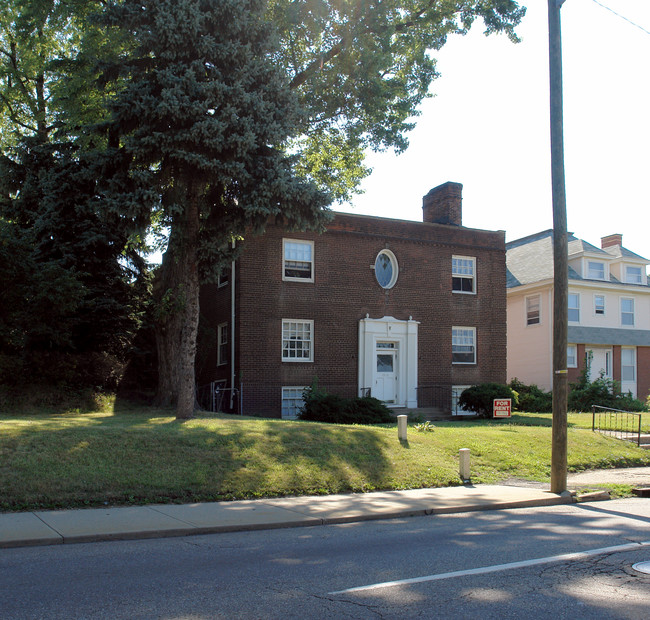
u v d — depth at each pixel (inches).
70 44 1057.5
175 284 765.9
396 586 230.7
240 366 915.4
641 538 319.3
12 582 233.6
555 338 486.9
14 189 924.0
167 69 605.9
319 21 805.9
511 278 1454.2
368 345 1003.9
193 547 299.3
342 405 872.9
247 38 650.2
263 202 618.5
